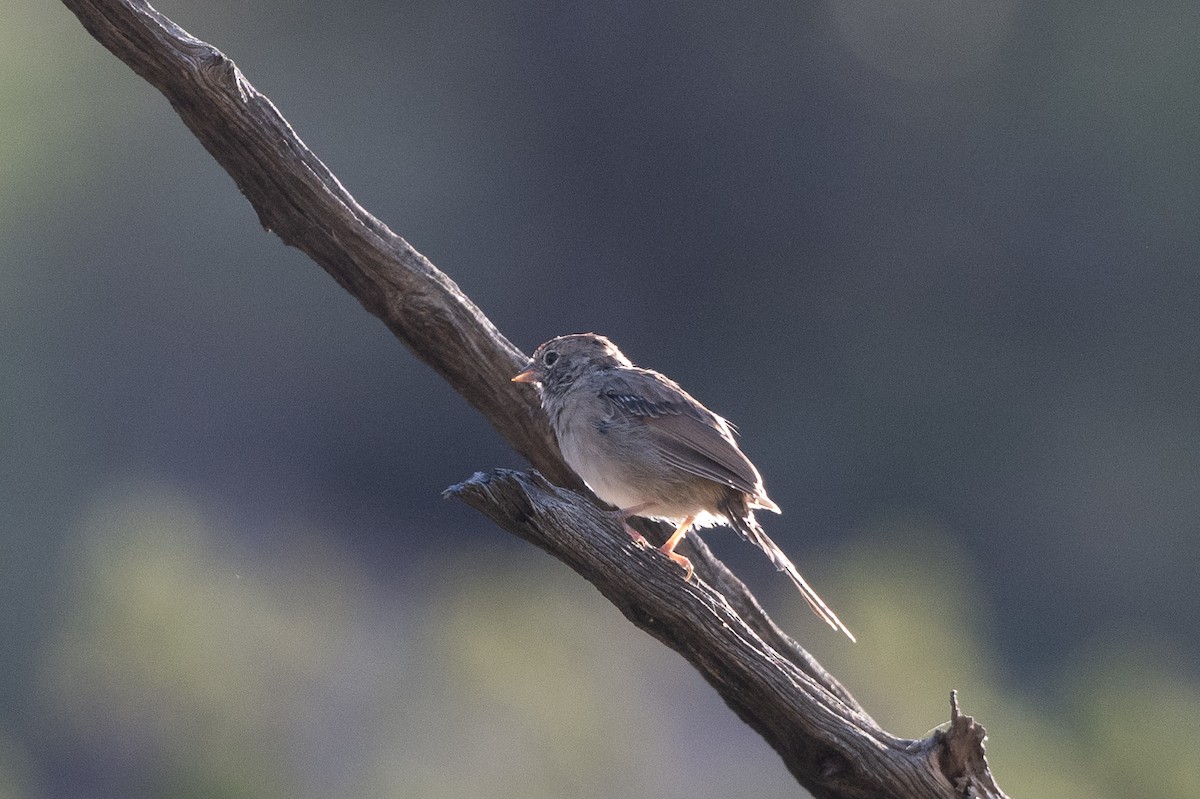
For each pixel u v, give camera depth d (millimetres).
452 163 33219
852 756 5691
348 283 6926
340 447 29078
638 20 34250
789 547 30578
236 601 10609
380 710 10156
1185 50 31297
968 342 31656
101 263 28391
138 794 10086
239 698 10195
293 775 9953
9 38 28578
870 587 11492
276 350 29062
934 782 5660
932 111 33469
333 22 33469
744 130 34219
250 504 27844
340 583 12000
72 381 27812
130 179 28828
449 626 10375
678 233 34250
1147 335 30734
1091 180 31859
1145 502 29859
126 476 27094
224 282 28922
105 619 10383
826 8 34062
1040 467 30438
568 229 34250
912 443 31156
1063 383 31062
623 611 5777
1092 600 29188
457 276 32531
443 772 9820
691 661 5812
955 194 32844
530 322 33500
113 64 29172
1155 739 10008
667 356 33969
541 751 9891
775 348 33188
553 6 34281
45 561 22359
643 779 10117
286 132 6523
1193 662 27812
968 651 11383
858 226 33219
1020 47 32969
